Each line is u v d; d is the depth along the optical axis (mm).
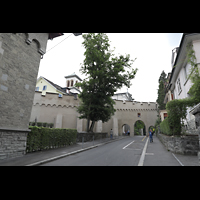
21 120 8352
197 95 9047
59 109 26438
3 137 7160
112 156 8430
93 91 20641
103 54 20328
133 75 20516
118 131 32125
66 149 10820
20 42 8547
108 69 20484
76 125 26594
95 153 9570
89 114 20375
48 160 7031
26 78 8875
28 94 8953
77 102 27688
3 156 7062
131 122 33188
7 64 7691
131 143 15930
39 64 9969
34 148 9188
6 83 7594
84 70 21062
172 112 9680
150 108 34812
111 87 20891
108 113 20641
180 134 9484
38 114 25141
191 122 9492
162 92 33344
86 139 17469
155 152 9688
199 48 10812
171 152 9609
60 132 12102
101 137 22609
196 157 7762
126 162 6875
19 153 7938
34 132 9242
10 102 7754
